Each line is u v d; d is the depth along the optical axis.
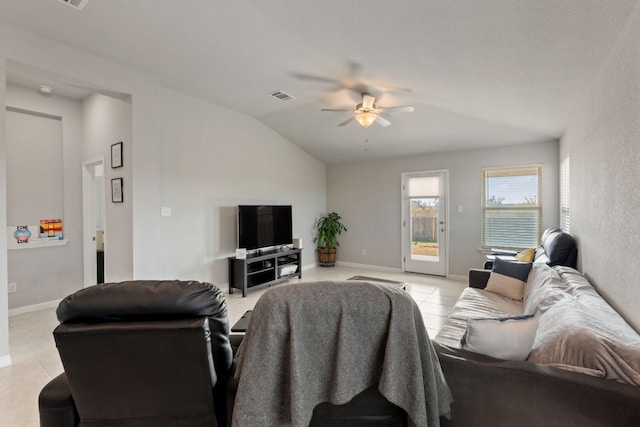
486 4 1.50
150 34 2.69
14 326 3.43
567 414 1.17
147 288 1.22
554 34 1.67
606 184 2.06
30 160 4.02
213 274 4.60
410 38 2.04
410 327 1.19
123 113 3.51
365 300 1.18
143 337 1.11
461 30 1.79
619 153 1.79
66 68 2.86
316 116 4.96
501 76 2.37
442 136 5.05
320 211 6.97
